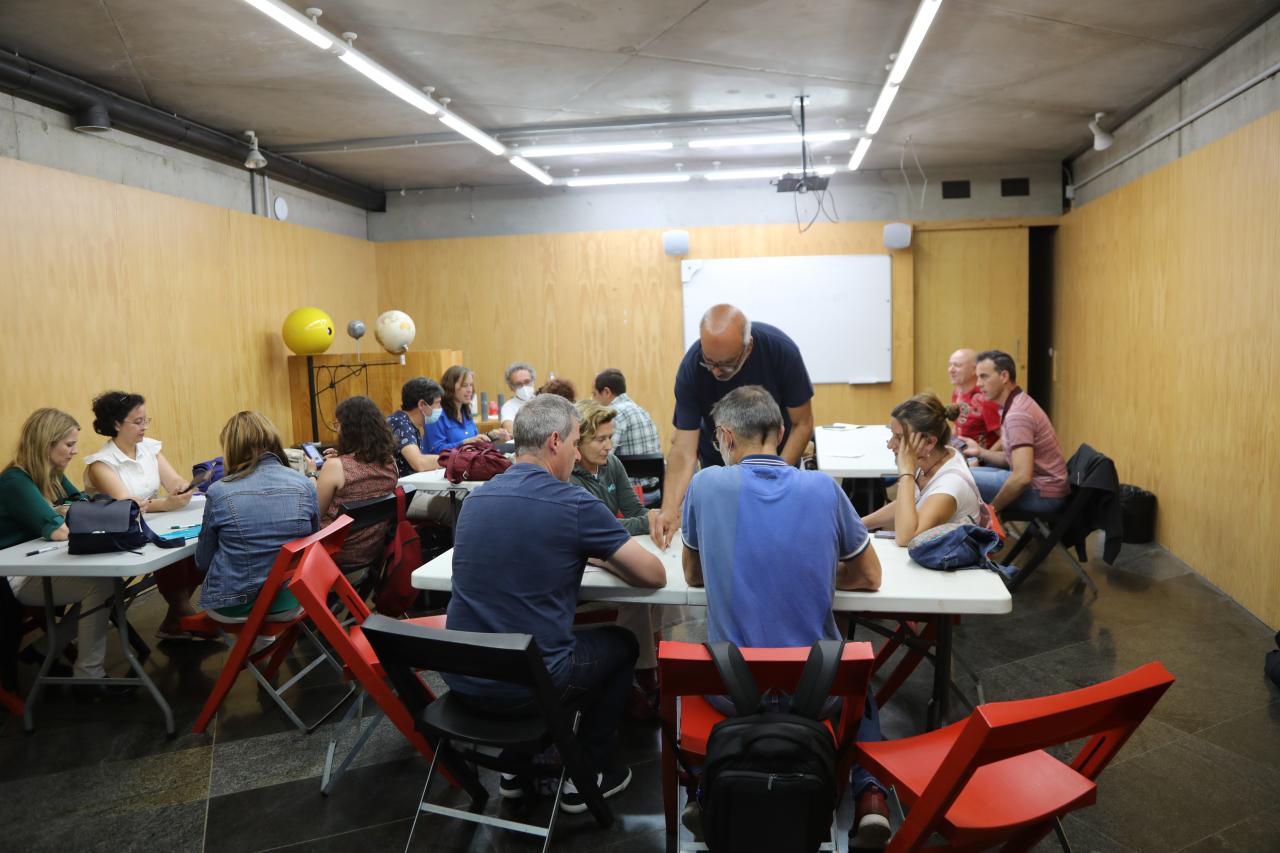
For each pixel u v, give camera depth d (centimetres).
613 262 812
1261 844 216
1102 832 223
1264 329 374
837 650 161
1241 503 397
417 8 393
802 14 409
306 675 342
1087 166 723
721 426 213
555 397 225
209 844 228
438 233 842
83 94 462
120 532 288
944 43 457
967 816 161
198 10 382
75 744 287
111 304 486
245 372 619
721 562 192
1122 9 409
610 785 244
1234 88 452
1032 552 498
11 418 417
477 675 188
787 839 153
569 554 210
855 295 793
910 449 264
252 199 658
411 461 456
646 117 594
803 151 614
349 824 236
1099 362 643
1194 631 366
